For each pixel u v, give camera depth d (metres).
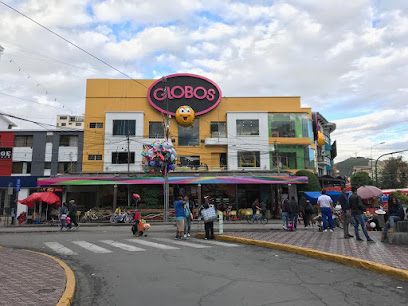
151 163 21.02
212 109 35.50
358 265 7.16
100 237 13.82
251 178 27.97
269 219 28.52
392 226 10.12
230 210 28.02
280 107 36.03
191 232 15.48
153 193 28.16
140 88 35.75
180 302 5.08
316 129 39.19
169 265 7.72
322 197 14.13
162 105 35.12
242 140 34.69
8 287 5.69
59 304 4.77
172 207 28.48
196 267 7.47
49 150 34.69
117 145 33.88
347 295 5.27
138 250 10.02
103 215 26.03
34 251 10.38
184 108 34.22
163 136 34.88
